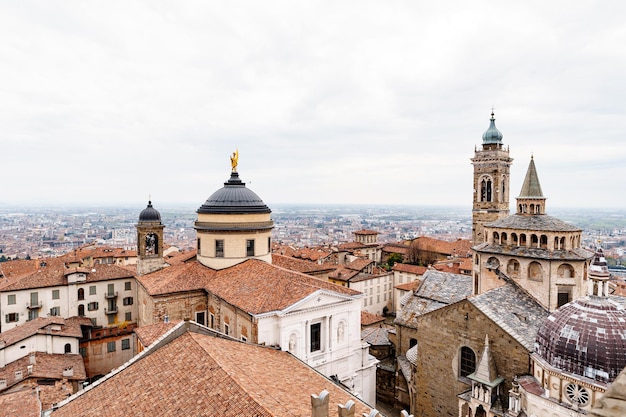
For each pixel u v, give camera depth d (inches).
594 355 1266.0
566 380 1320.1
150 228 2925.7
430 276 2837.1
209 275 2379.4
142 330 1967.3
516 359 1627.7
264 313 1723.7
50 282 3161.9
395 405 2449.6
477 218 4387.3
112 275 3366.1
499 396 1644.9
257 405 948.6
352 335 2015.3
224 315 2055.9
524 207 2273.6
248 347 1535.4
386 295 5027.1
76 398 1280.8
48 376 2070.6
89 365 2711.6
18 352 2333.9
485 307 1771.7
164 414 1039.0
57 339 2456.9
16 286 3051.2
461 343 1828.2
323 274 2994.6
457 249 6505.9
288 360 1547.7
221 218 2471.7
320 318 1892.2
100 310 3304.6
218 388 1063.6
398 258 6806.1
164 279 2352.4
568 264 1985.7
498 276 2169.0
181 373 1198.3
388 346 2746.1
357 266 5029.5
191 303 2237.9
